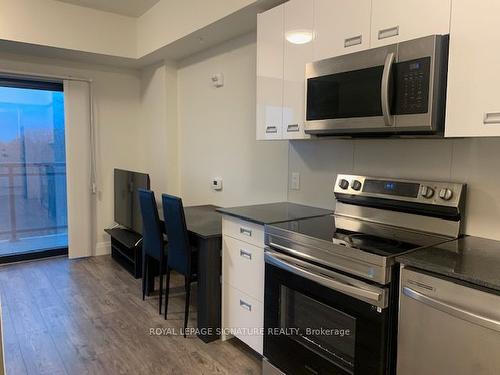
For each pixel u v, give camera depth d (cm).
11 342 264
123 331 281
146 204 310
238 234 245
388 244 169
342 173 248
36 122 444
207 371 234
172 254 285
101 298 341
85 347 259
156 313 312
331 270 174
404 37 171
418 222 195
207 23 305
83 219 464
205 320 267
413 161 206
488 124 144
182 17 339
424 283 139
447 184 185
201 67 395
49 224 464
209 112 387
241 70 338
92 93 462
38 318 301
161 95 444
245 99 336
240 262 245
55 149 459
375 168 226
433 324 137
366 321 158
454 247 162
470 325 126
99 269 422
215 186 381
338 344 175
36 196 453
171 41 358
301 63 226
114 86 479
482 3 144
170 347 260
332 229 201
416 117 163
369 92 181
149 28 400
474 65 147
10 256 438
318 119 209
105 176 480
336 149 251
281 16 238
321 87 206
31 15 366
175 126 444
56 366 237
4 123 425
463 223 184
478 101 146
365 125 184
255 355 252
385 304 151
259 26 257
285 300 204
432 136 179
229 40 350
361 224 212
